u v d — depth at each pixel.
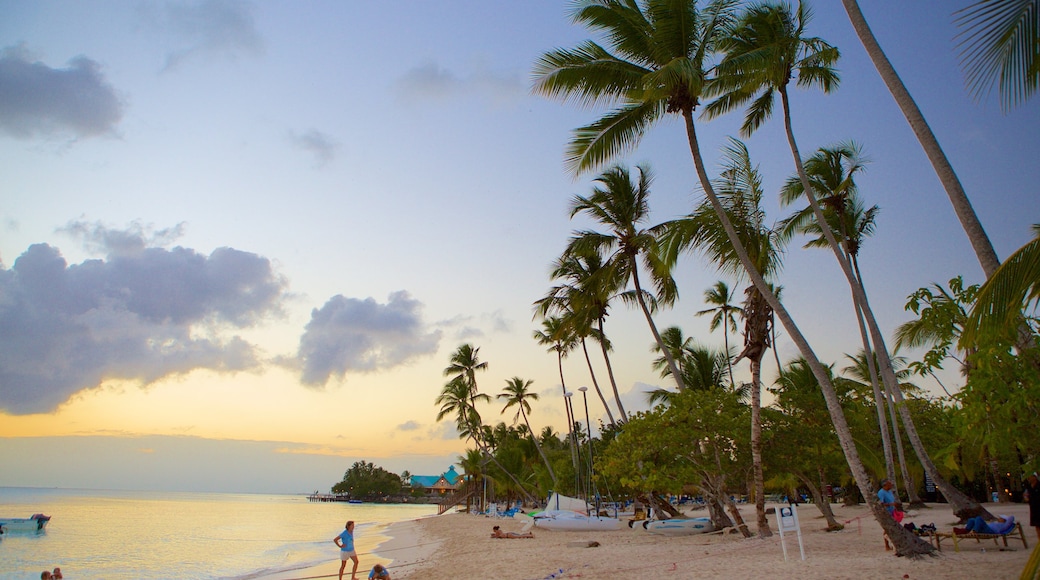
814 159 26.05
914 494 28.12
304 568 23.94
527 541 27.02
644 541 22.44
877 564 11.73
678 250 18.78
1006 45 7.14
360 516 87.88
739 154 18.33
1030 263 6.86
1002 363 9.20
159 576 23.06
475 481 84.12
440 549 27.25
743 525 20.08
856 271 26.73
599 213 27.45
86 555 30.81
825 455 25.48
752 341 17.88
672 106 16.23
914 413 32.78
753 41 18.30
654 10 16.33
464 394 62.06
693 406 20.66
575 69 16.77
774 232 18.94
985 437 9.13
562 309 34.22
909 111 10.33
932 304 10.84
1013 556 11.56
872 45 10.88
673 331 36.59
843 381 33.41
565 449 88.56
